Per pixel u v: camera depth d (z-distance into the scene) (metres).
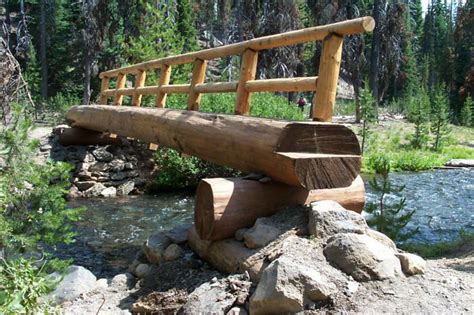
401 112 35.91
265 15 28.17
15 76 8.95
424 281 3.56
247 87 5.48
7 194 4.11
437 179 15.63
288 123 4.18
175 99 12.95
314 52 28.55
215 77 31.34
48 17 33.62
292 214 4.28
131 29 24.25
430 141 24.73
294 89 4.83
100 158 11.68
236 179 4.50
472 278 3.70
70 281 4.70
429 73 55.31
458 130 30.52
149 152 12.27
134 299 4.38
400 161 18.80
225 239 4.36
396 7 31.59
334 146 4.30
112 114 9.28
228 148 4.99
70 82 33.12
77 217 4.98
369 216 8.15
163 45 17.67
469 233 7.82
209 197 4.31
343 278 3.44
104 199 11.01
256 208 4.40
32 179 4.51
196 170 11.97
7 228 4.00
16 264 3.07
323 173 4.05
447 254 5.94
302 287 3.26
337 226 3.92
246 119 4.85
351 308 3.20
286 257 3.50
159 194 11.70
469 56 46.53
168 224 8.67
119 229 8.27
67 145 11.66
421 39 64.62
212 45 39.69
